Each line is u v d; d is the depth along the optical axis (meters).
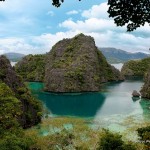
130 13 7.88
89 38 138.50
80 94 96.00
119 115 59.00
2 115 35.81
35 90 104.69
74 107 70.25
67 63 115.00
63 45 140.50
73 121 52.22
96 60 128.25
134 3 7.72
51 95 93.62
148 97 81.19
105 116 58.16
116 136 30.95
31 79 136.88
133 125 49.47
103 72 136.00
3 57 57.97
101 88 110.88
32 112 52.31
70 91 99.94
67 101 80.44
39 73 136.00
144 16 7.86
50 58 138.50
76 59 120.25
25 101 52.88
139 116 57.69
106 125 49.66
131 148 29.89
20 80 59.69
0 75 53.31
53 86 100.69
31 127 49.41
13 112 38.88
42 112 57.81
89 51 127.94
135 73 173.62
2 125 34.16
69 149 34.47
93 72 115.12
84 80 104.25
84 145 35.38
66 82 101.38
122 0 7.74
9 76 55.53
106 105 72.31
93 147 35.03
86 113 61.88
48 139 35.69
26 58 152.75
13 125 35.34
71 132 41.72
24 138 31.11
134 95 85.62
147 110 64.44
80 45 131.62
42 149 32.72
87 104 74.44
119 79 143.25
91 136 39.97
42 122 52.47
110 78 139.00
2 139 29.28
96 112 62.84
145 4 7.71
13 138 29.05
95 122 52.25
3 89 43.25
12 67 59.91
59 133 39.91
